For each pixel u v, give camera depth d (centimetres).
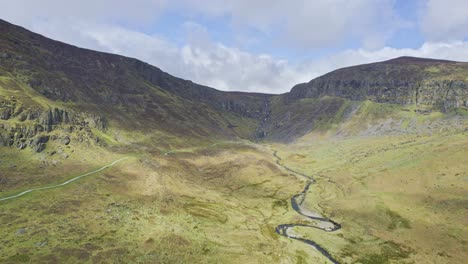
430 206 9819
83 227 7275
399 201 10731
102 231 7244
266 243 8144
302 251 7819
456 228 8294
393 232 8750
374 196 11538
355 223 9662
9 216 7194
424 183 11538
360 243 8319
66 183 10006
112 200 9394
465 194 9838
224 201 11738
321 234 8962
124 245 6762
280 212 11038
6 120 11994
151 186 11406
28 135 11950
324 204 11775
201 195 11994
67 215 7762
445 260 7100
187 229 8231
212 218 9538
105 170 11969
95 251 6316
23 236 6412
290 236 8856
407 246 7931
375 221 9600
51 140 12694
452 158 12938
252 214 10625
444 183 11025
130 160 13688
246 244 7938
